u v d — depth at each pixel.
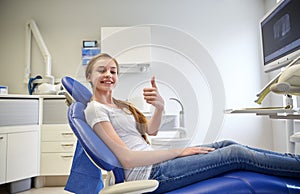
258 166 0.98
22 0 2.87
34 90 2.60
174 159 0.99
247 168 1.00
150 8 2.85
